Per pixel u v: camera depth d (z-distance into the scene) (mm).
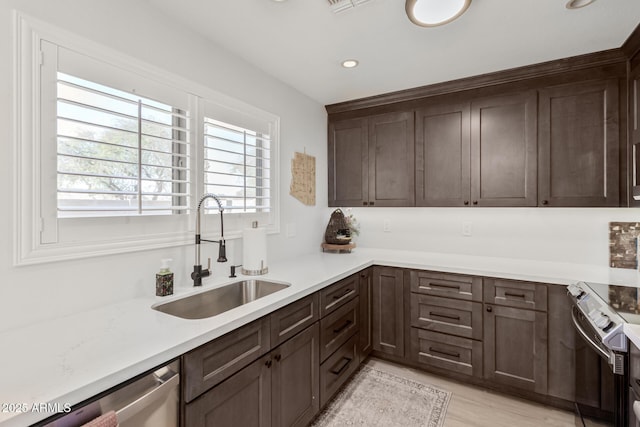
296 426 1695
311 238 3037
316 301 1892
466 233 2865
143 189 1619
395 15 1689
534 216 2596
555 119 2273
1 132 1144
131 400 925
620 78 2090
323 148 3199
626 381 1298
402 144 2852
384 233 3236
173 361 1060
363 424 1930
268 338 1491
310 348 1830
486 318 2254
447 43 1982
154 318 1294
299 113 2830
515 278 2152
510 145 2420
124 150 1518
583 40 1940
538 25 1774
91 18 1386
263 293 1968
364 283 2568
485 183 2512
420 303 2504
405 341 2568
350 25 1792
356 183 3094
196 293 1688
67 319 1279
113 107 1481
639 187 1881
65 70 1305
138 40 1567
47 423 753
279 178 2586
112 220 1479
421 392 2268
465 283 2326
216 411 1220
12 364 915
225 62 2064
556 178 2273
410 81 2594
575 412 1990
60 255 1292
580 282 1938
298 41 1970
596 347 1457
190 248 1859
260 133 2381
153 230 1657
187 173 1838
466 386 2346
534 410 2062
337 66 2320
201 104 1900
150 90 1626
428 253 3002
